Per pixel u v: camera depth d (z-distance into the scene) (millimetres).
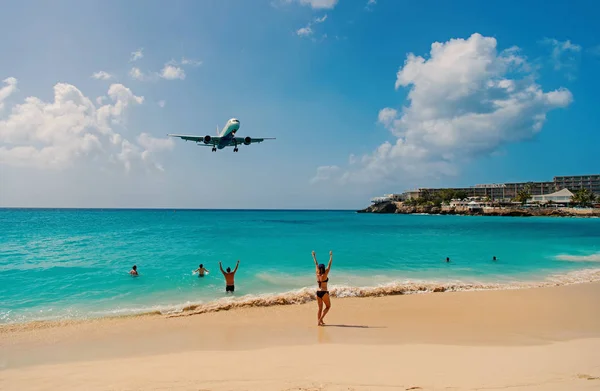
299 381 5664
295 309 12523
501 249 31750
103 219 102125
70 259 23656
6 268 20266
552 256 27609
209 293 15039
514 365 6520
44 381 6086
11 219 98625
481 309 12430
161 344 8820
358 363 6801
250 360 7184
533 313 11883
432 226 73562
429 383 5441
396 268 21734
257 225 72188
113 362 7391
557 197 146125
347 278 18641
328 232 52375
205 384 5594
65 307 12844
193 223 79312
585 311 12180
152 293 14969
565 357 7133
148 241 35938
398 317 11352
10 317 11641
